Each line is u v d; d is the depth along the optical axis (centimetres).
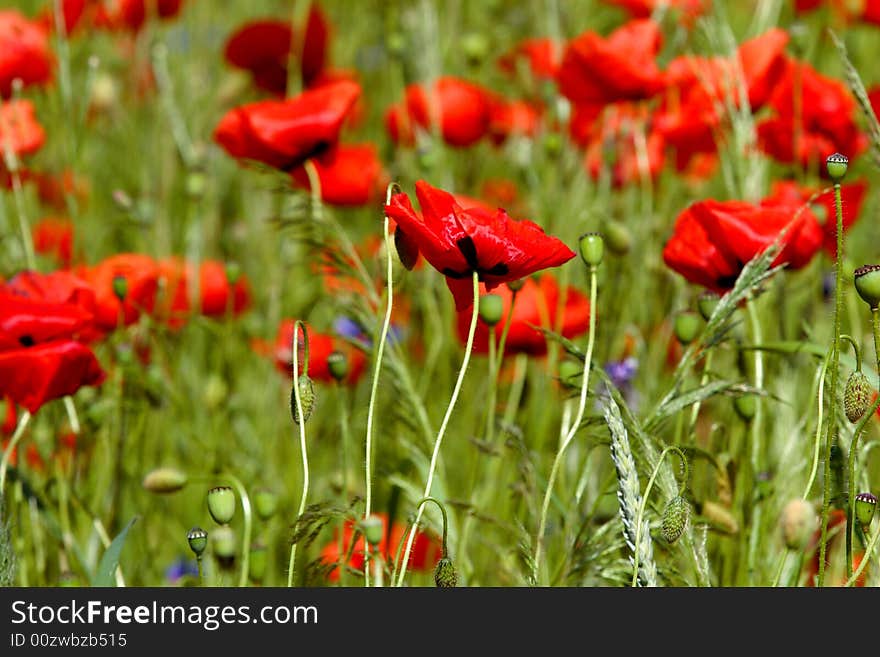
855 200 183
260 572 164
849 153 189
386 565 159
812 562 169
